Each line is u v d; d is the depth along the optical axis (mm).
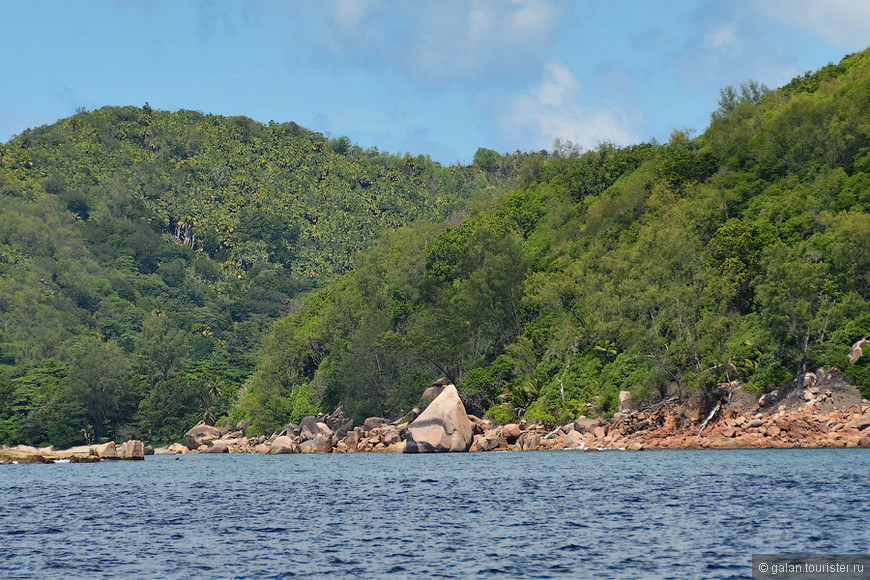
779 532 60562
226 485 114688
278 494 98750
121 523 73875
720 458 130250
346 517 75250
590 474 111250
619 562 52250
